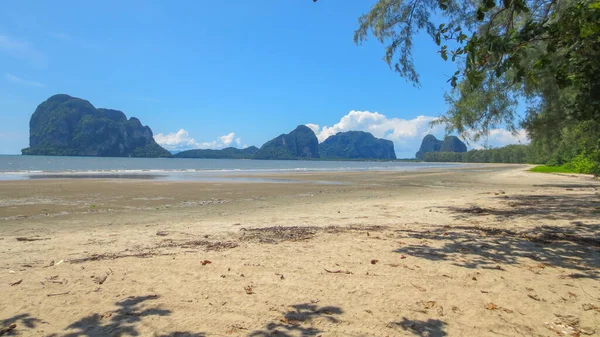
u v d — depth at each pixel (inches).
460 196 697.6
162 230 332.5
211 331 128.5
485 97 402.0
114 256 227.5
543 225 341.4
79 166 2869.1
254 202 606.9
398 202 584.1
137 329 129.2
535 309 149.2
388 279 181.9
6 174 1488.7
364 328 131.5
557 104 451.5
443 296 160.9
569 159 1615.4
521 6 180.2
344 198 677.9
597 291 168.6
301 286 172.1
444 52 197.0
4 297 156.1
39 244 271.1
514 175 1649.9
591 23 162.7
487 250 241.0
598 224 342.3
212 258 220.2
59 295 159.2
